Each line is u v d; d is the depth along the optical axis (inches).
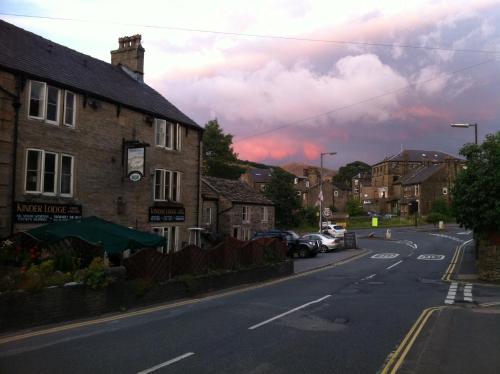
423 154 4463.6
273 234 1477.6
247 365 325.7
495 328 465.7
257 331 438.3
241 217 1560.0
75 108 828.0
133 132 957.8
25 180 734.5
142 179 978.1
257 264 892.0
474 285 847.1
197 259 722.2
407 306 601.6
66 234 630.5
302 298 661.3
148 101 1051.9
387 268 1131.3
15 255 617.0
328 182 4160.9
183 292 659.4
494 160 900.0
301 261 1291.8
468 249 1642.5
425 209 3577.8
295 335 423.2
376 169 4510.3
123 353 352.5
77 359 334.3
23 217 721.6
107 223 699.4
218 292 724.0
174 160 1085.1
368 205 4463.6
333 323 482.6
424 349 373.7
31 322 443.5
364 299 659.4
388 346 384.5
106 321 481.1
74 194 816.9
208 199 1464.1
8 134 711.1
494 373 313.0
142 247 652.7
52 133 780.6
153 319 494.6
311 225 2701.8
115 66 1142.3
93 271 515.2
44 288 456.8
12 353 349.1
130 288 563.8
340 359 343.9
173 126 1094.4
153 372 307.3
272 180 2504.9
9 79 720.3
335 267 1160.2
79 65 948.0
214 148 2689.5
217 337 411.2
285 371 313.3
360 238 2242.9
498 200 879.7
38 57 832.9
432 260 1318.9
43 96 770.8
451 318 516.7
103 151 883.4
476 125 1169.4
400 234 2459.4
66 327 447.2
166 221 1043.9
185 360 336.2
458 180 946.1
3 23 869.2
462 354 360.2
